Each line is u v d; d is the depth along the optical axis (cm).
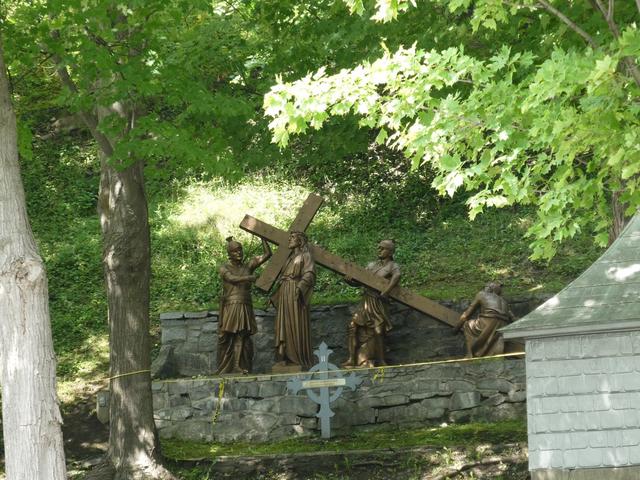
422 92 1580
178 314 2784
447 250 3234
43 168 3697
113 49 2119
